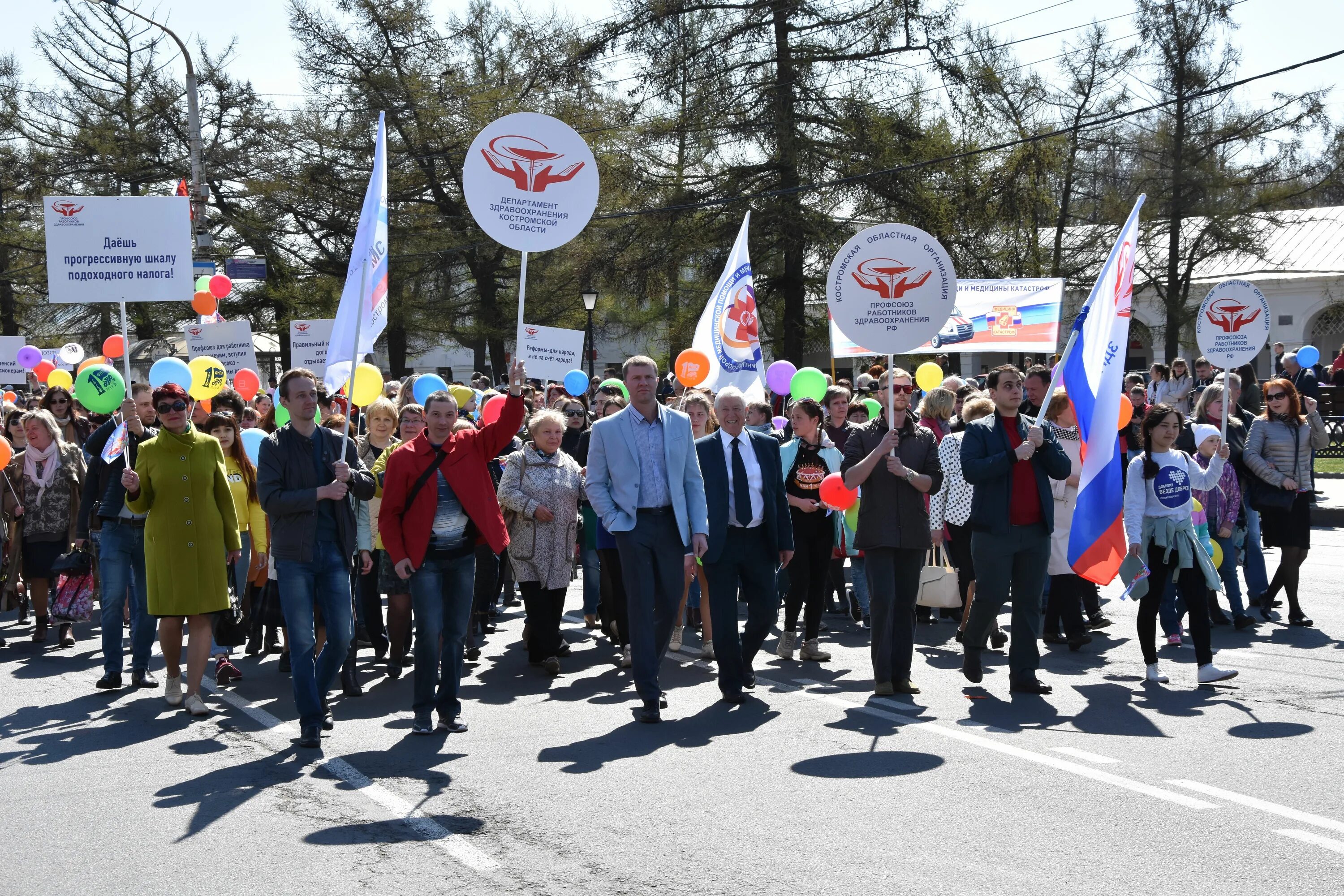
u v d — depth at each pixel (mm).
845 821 5062
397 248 38906
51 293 7742
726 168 31672
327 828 5137
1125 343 7980
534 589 8703
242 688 8273
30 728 7141
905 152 30703
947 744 6340
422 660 6793
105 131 40719
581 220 7629
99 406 8406
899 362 31859
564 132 7598
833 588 11227
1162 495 7707
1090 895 4191
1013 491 7547
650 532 7176
